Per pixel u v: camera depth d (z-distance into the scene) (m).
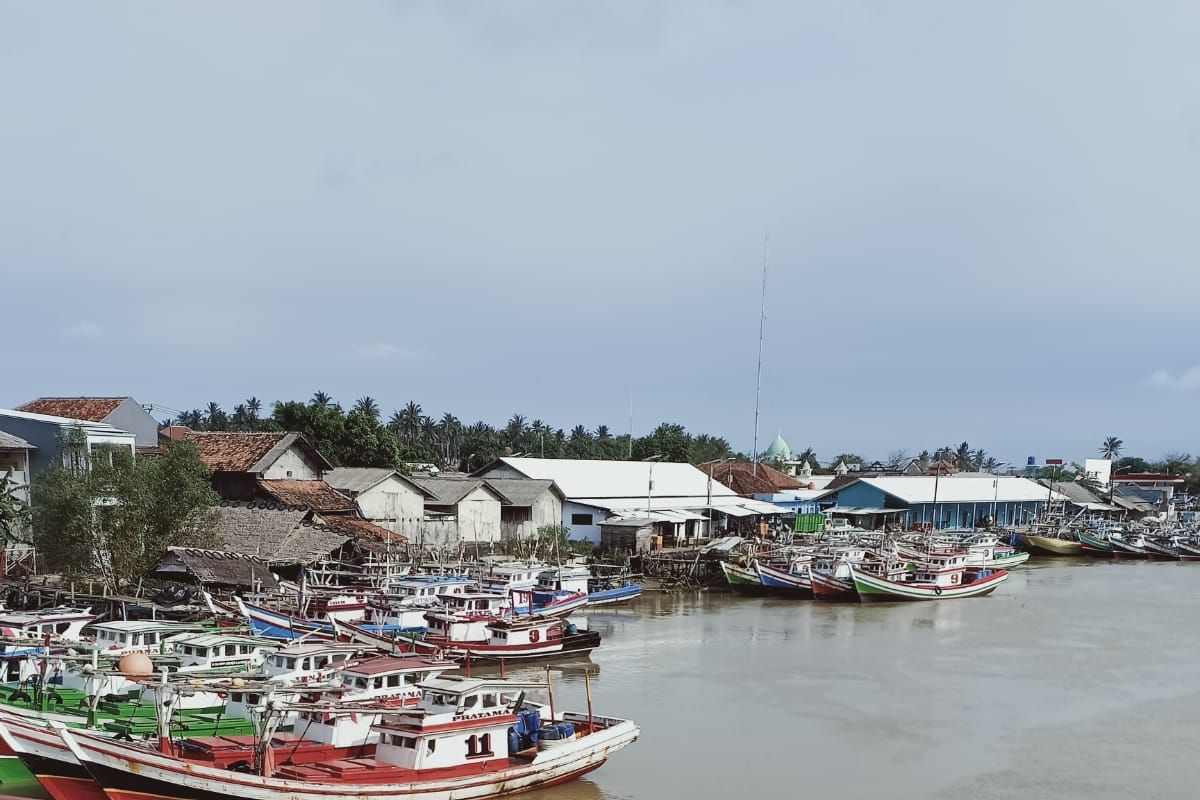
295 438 74.31
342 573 58.12
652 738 39.00
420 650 49.00
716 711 43.19
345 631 48.59
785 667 52.22
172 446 58.69
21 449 61.00
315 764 29.34
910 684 48.88
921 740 39.69
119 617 49.50
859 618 69.25
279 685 29.45
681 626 64.88
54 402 79.06
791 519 111.69
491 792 30.69
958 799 33.31
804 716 42.66
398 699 31.97
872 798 33.19
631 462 111.25
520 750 32.41
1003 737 40.34
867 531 107.62
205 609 49.69
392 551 65.25
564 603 61.62
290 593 53.81
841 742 39.16
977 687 48.50
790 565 80.31
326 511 71.31
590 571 77.81
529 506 88.56
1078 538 120.81
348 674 32.41
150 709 33.31
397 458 95.88
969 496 130.25
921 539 99.44
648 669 51.28
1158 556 118.00
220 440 76.25
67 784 27.94
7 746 30.17
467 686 30.70
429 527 77.25
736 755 37.16
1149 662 54.78
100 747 26.89
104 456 58.06
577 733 34.41
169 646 37.25
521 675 49.03
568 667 51.28
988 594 83.44
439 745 29.86
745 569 79.00
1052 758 37.72
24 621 39.53
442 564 64.69
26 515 55.81
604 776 34.47
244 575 52.59
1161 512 165.38
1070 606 76.44
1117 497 167.12
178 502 56.59
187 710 33.72
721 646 57.88
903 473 164.50
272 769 28.34
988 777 35.47
